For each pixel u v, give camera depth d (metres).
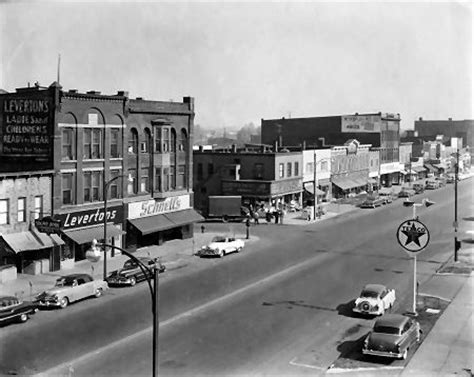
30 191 37.50
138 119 46.34
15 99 40.31
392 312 28.83
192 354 23.11
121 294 33.22
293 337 25.22
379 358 22.55
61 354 23.27
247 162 67.31
